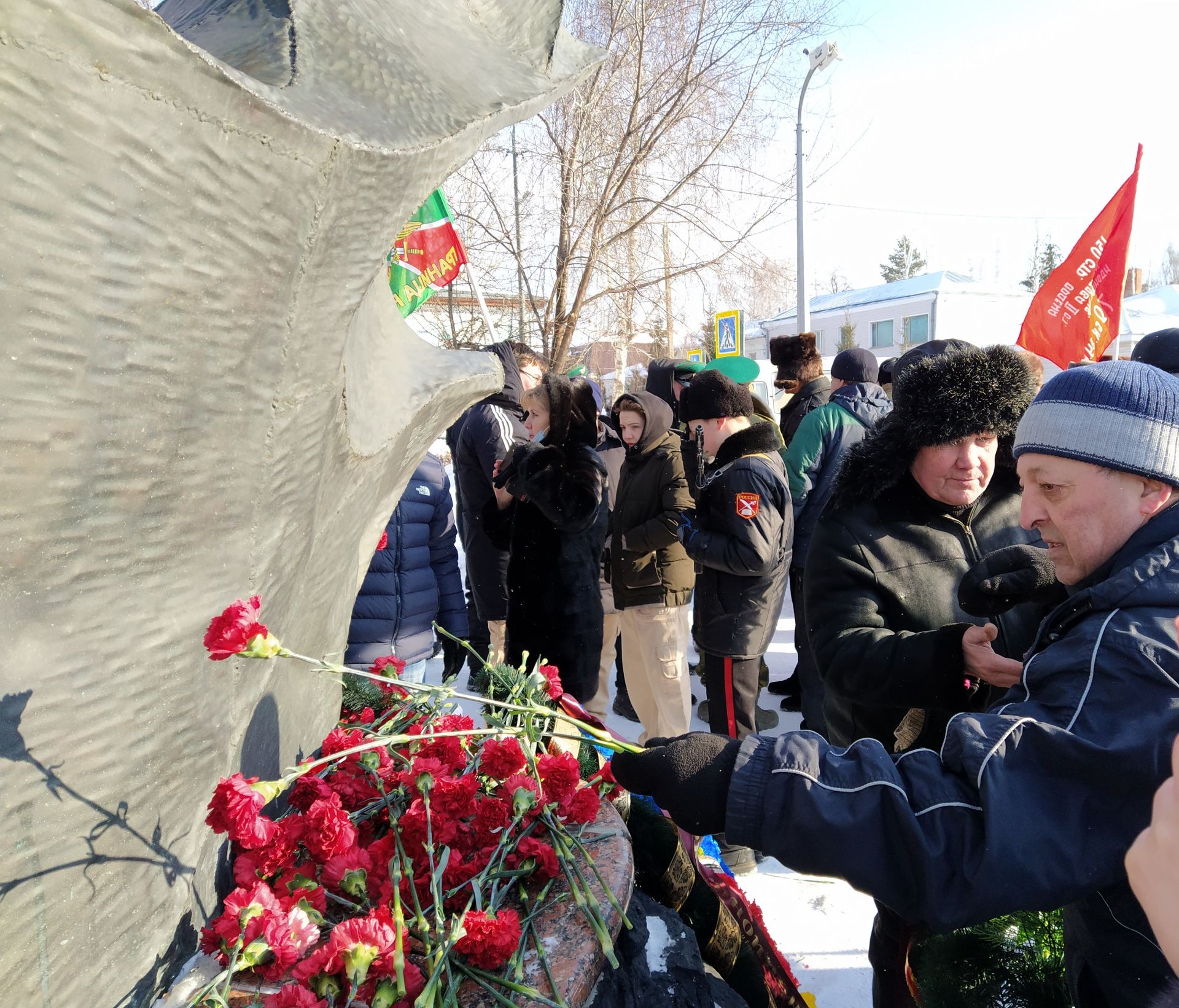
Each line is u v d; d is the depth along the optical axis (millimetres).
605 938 877
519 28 1033
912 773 931
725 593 2896
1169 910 542
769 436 2879
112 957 673
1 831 566
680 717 3104
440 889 887
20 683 568
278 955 750
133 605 648
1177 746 566
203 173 565
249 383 690
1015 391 1593
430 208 4207
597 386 5742
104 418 568
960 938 1325
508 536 3434
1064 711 896
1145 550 981
